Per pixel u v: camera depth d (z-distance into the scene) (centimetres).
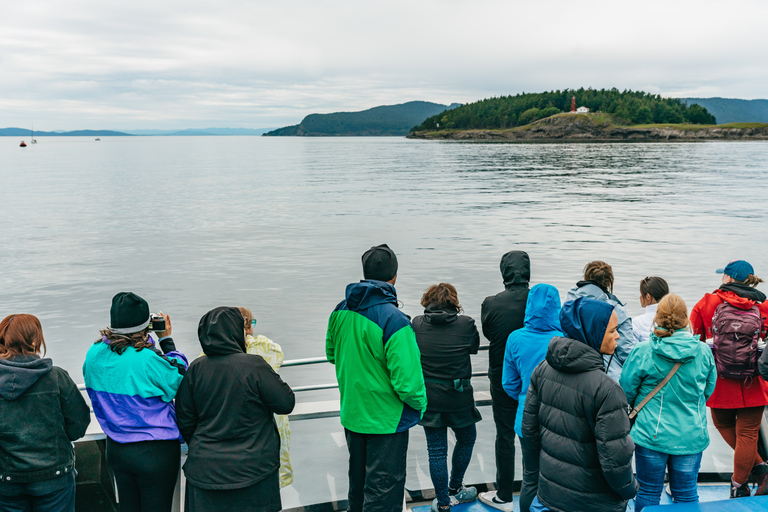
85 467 354
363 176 8112
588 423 273
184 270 2323
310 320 1631
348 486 361
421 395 309
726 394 379
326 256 2602
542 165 10025
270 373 294
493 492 403
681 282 2030
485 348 386
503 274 394
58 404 287
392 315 309
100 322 1638
